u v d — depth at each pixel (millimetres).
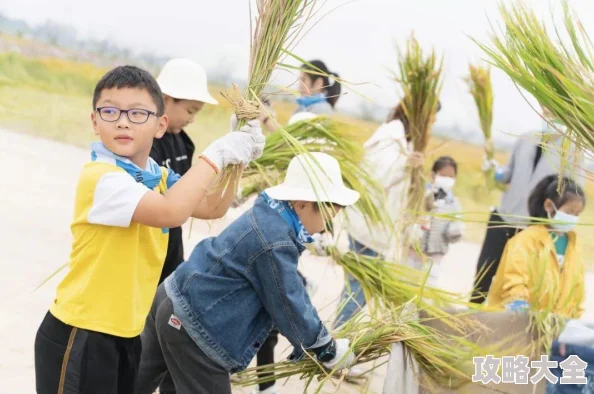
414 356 2764
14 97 10250
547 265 3613
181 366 2711
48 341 2322
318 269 6219
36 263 5027
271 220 2582
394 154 4516
